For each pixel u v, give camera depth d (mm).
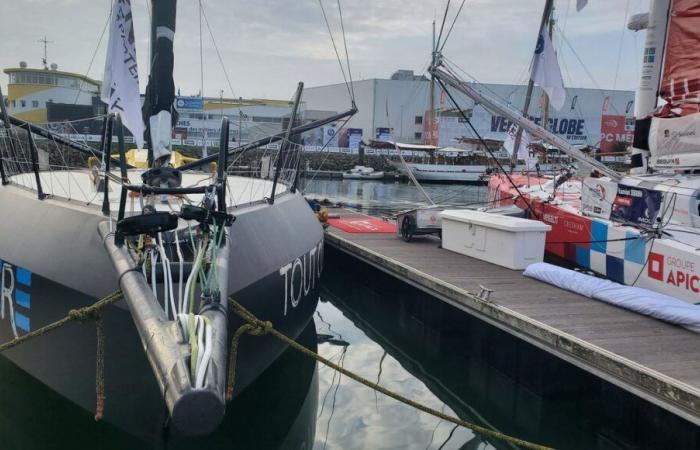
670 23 7578
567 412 5992
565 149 8664
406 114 53281
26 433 4645
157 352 2451
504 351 6816
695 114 7418
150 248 3584
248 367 4602
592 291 6902
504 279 7812
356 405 5844
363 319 9141
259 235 4973
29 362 4645
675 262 6895
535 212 10203
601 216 8648
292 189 6926
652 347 5277
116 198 5395
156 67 4352
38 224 4762
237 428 5098
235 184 7227
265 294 4746
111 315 3926
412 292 8930
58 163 8531
